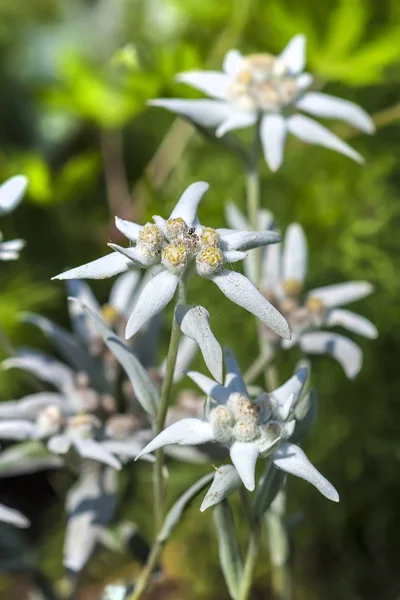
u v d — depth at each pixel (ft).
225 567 1.65
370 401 2.33
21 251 2.54
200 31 2.58
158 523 1.67
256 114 1.85
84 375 1.85
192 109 1.85
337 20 2.13
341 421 2.31
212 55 2.40
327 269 2.34
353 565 2.41
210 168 2.45
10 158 2.49
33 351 1.88
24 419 1.81
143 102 2.20
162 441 1.55
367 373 2.32
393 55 2.13
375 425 2.33
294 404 1.58
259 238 1.55
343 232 2.35
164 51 2.15
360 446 2.32
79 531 1.83
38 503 2.58
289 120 1.86
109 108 2.31
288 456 1.55
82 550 1.82
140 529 2.40
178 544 2.46
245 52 2.45
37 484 2.62
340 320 1.85
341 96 2.48
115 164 2.60
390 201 2.37
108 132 2.60
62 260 2.57
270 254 1.89
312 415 1.60
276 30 2.26
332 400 2.32
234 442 1.55
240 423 1.55
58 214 2.57
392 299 2.32
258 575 2.35
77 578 1.91
